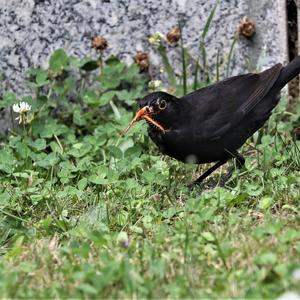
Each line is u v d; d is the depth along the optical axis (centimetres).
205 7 1245
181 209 984
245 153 1166
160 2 1248
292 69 1084
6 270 827
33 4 1248
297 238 856
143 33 1259
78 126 1245
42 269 835
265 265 793
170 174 1105
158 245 868
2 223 980
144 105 1055
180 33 1241
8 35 1255
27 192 1046
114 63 1256
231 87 1080
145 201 1009
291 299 692
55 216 1009
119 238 875
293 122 1193
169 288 756
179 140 1059
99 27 1259
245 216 948
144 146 1177
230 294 743
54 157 1130
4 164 1114
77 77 1271
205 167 1155
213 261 827
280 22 1231
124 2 1250
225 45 1253
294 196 990
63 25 1257
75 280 789
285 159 1087
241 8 1238
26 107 1166
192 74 1266
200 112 1062
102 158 1155
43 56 1266
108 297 759
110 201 1019
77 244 880
